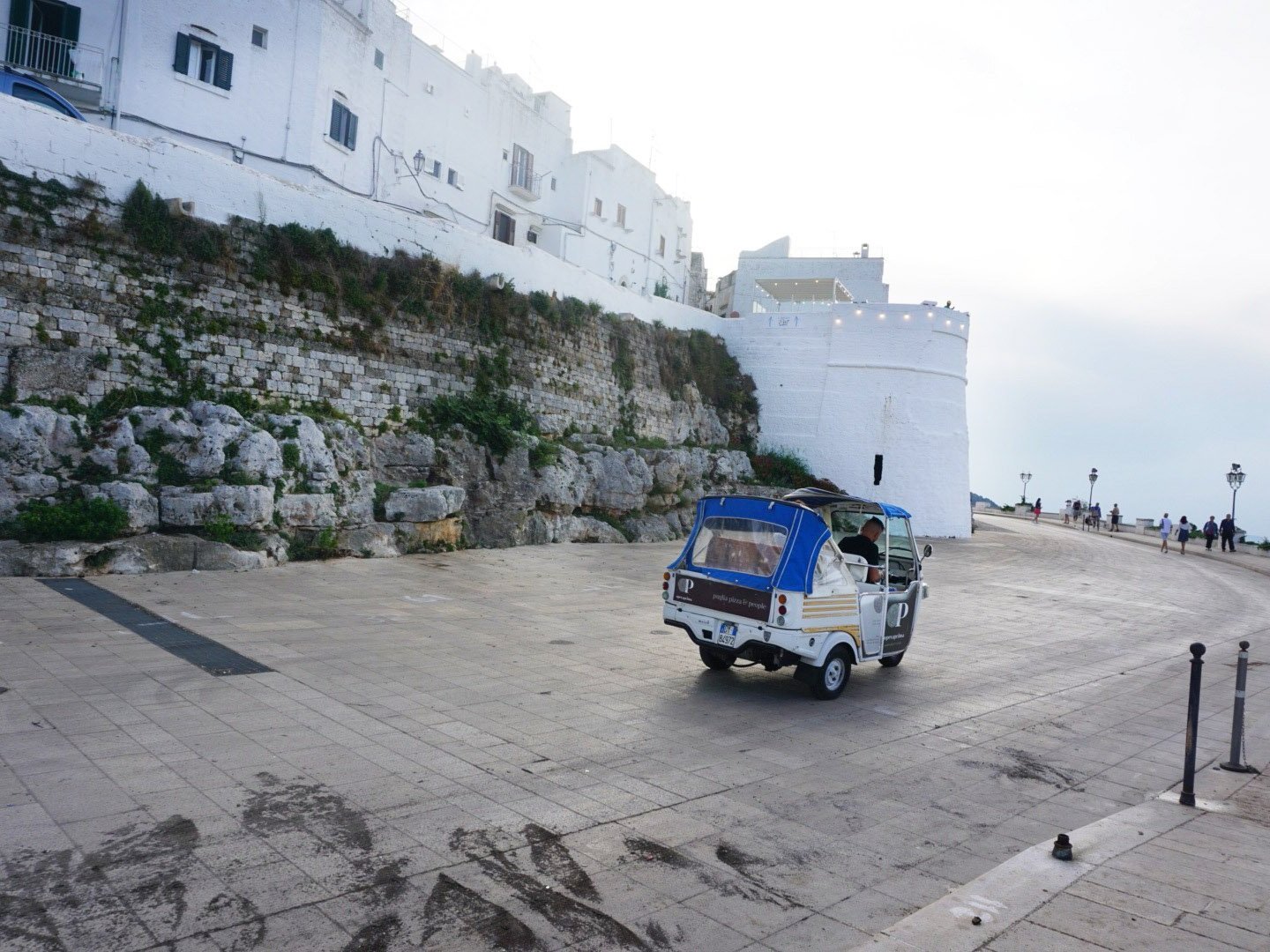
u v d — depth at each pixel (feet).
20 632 31.01
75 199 51.83
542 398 89.04
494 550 69.05
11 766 18.84
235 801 17.95
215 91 77.66
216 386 57.93
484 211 115.75
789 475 124.77
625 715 27.40
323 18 85.35
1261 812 21.44
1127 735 29.35
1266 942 14.21
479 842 17.07
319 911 13.93
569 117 133.59
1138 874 17.04
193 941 12.71
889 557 39.73
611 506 86.58
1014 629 51.90
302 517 54.49
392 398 70.33
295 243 64.08
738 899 15.55
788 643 29.55
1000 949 13.83
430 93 104.63
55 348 50.03
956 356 132.16
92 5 70.90
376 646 33.88
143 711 23.39
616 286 108.06
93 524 44.42
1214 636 53.47
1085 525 169.68
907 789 22.45
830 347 131.13
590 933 13.93
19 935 12.50
